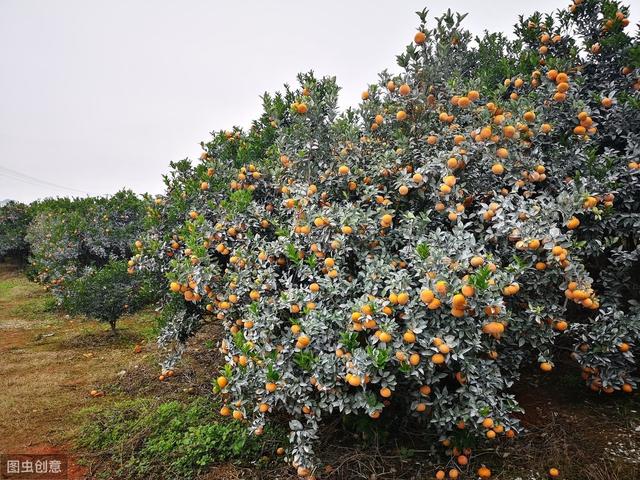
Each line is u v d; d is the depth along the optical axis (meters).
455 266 2.69
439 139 3.51
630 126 3.89
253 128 6.38
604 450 3.00
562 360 4.05
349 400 2.73
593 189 3.36
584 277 2.87
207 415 3.83
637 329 3.19
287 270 3.73
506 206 3.05
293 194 3.70
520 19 4.93
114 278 6.88
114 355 5.94
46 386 4.84
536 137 3.57
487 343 2.93
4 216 16.88
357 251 3.25
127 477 3.13
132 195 13.14
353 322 2.81
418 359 2.56
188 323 4.51
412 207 3.54
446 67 3.71
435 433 3.09
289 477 3.00
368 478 2.93
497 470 2.95
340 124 3.89
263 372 2.90
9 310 9.33
